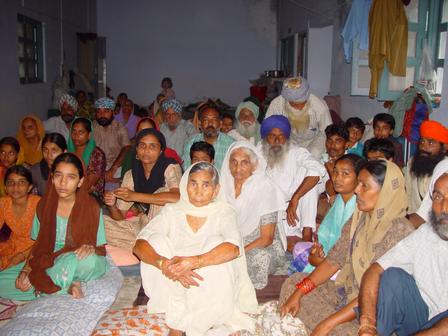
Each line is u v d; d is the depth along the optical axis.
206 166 3.02
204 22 15.66
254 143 5.50
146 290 3.04
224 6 15.59
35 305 3.02
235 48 15.80
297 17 12.08
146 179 4.08
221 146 4.88
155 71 15.84
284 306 2.91
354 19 6.63
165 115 6.61
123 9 15.51
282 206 3.65
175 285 3.01
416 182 3.83
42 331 2.73
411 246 2.42
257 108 5.59
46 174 4.32
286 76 12.91
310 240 4.45
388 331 2.36
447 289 2.35
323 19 9.72
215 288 2.88
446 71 5.18
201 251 2.92
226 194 3.77
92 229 3.38
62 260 3.24
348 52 7.11
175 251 3.02
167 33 15.69
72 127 5.04
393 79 6.09
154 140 3.94
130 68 15.78
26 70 9.09
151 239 2.95
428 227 2.40
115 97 15.90
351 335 2.48
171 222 3.09
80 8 13.34
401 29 5.76
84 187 3.37
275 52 15.78
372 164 2.59
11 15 7.91
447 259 2.33
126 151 6.60
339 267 2.91
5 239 4.05
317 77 10.06
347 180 3.16
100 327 2.91
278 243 3.77
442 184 2.28
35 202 3.71
